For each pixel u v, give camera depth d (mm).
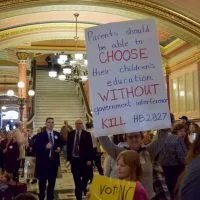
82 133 7715
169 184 5352
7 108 29891
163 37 12758
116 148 3713
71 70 17312
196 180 2195
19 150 9773
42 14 11234
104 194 2725
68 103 21828
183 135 5609
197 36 10711
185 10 10008
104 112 3592
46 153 7445
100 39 3648
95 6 9953
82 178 7820
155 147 3697
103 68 3631
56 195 8617
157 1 9820
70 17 11711
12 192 4609
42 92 22938
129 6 9883
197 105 12070
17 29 12336
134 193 2607
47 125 7535
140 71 3617
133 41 3641
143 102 3592
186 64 12898
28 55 17188
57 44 15906
